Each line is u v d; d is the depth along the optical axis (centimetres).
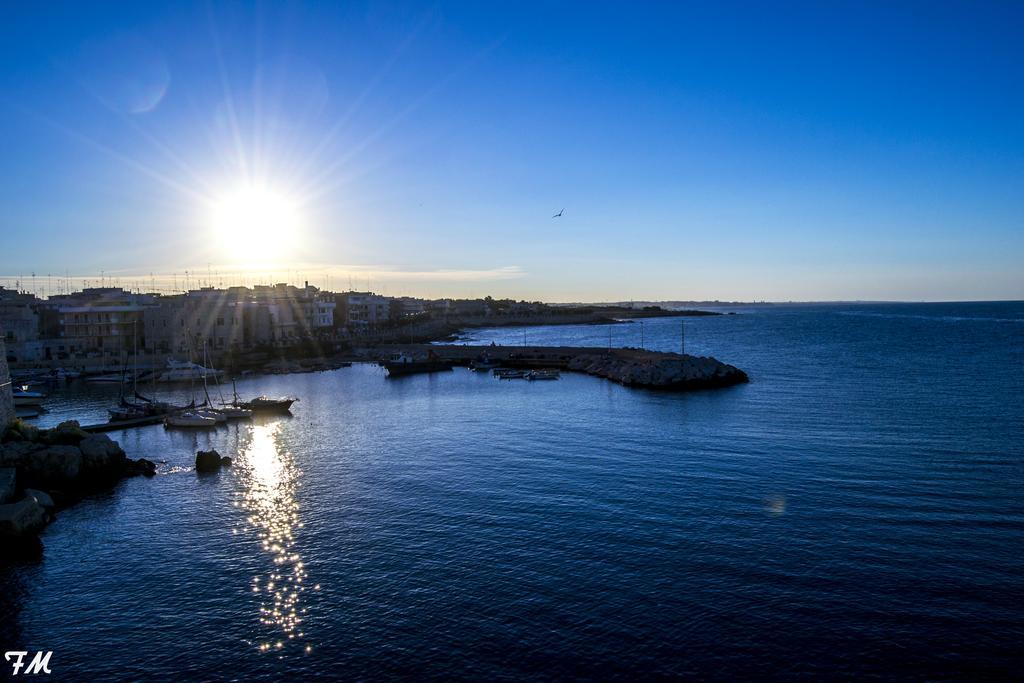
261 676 2333
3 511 3638
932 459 4747
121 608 2841
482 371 12525
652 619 2611
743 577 2933
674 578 2938
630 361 11406
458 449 5484
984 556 3089
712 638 2478
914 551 3155
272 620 2700
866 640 2447
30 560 3359
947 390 8225
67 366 11500
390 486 4428
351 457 5338
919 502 3816
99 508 4184
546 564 3109
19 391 8969
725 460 4828
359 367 13550
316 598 2864
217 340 13912
